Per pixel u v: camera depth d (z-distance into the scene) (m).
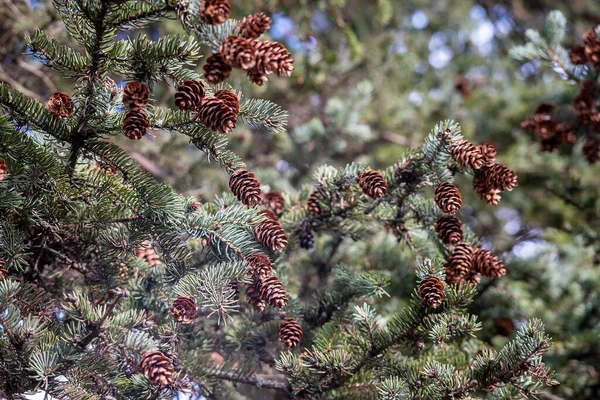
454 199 1.09
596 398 1.43
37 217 1.07
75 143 1.06
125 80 1.05
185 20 1.01
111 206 1.08
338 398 1.09
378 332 1.10
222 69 1.00
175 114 1.06
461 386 1.04
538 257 1.46
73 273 1.16
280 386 1.14
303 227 1.20
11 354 1.01
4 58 1.53
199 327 1.17
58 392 1.01
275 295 1.06
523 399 1.07
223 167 1.09
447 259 1.15
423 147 1.12
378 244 1.36
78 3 1.00
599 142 1.43
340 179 1.16
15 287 1.01
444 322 1.07
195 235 1.09
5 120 1.02
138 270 1.12
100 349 1.05
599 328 1.45
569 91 1.47
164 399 1.05
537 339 1.02
